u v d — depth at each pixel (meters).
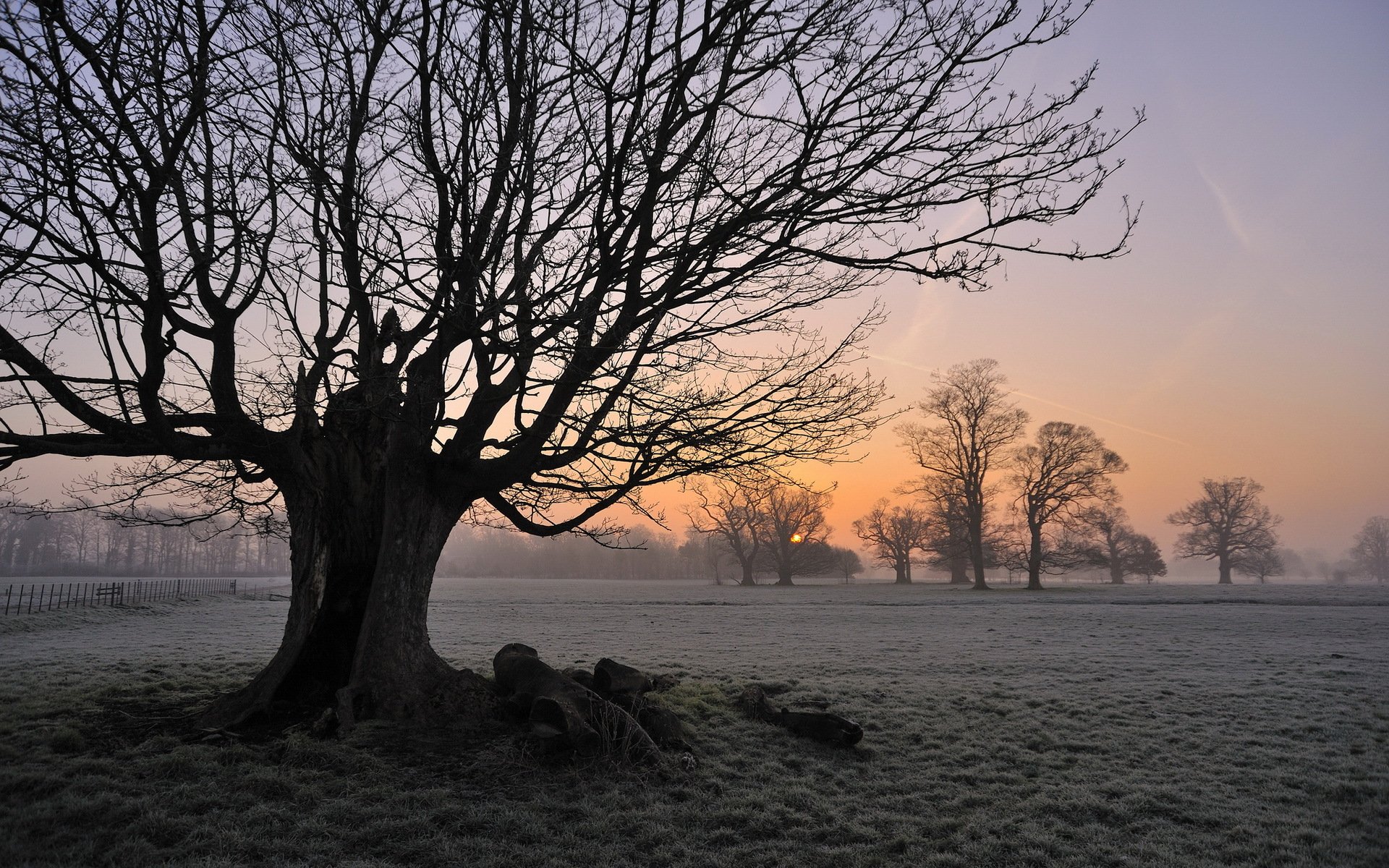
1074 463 62.94
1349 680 15.05
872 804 7.76
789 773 8.61
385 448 9.74
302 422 8.69
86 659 15.55
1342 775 8.76
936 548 76.81
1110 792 8.25
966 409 62.53
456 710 8.75
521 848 6.20
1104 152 6.96
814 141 7.46
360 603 9.26
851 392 9.07
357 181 7.94
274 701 8.61
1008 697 13.12
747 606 41.09
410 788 7.14
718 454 8.70
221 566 163.00
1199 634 24.48
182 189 7.14
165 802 6.42
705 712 11.12
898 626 27.78
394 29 7.21
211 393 8.12
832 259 7.44
